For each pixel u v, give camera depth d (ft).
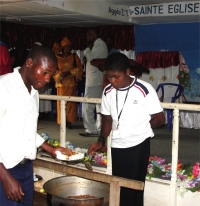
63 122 12.94
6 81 6.37
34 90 6.66
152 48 24.90
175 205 10.78
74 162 8.50
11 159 6.53
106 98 8.77
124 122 8.46
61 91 21.08
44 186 8.21
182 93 23.99
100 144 8.90
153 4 22.02
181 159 15.83
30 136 6.71
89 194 8.98
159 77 24.67
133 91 8.35
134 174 8.68
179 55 24.04
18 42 24.57
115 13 22.30
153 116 8.50
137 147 8.54
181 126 23.76
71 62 21.26
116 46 25.79
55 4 18.26
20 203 7.07
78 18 22.17
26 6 18.12
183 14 21.07
